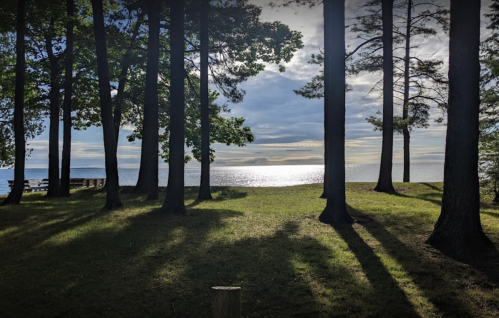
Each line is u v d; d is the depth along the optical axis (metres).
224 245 8.39
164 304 5.61
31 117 28.00
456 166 7.82
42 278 6.62
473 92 7.73
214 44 22.67
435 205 14.71
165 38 24.83
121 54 20.50
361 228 9.92
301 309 5.38
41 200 20.09
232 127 28.02
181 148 12.80
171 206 12.55
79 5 23.67
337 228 10.01
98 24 13.93
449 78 8.07
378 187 21.73
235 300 3.39
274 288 6.09
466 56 7.73
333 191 11.02
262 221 11.09
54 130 22.61
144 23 21.67
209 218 11.64
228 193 22.06
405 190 21.94
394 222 10.50
